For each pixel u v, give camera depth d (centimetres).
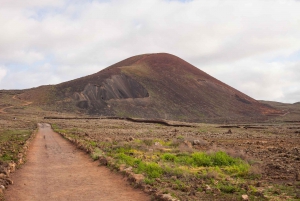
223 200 995
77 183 1334
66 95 19688
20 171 1605
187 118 19562
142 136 4556
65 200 1071
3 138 3750
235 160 1833
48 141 3562
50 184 1320
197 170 1570
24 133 4803
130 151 2319
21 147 2669
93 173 1545
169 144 3112
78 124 8450
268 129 7562
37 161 1989
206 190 1118
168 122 10394
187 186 1160
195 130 6769
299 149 2677
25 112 14475
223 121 17950
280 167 1661
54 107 17662
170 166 1658
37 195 1140
